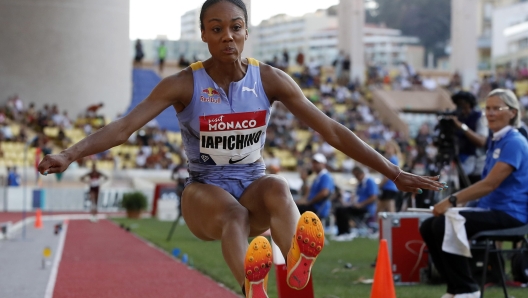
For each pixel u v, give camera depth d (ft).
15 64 125.39
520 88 158.81
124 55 131.75
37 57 126.21
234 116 16.88
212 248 45.32
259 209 16.80
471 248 26.14
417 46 327.26
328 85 152.05
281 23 337.31
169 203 81.46
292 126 126.82
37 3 126.21
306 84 148.66
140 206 82.99
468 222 24.22
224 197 16.70
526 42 280.10
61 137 110.63
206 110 16.78
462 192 24.25
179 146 119.85
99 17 128.77
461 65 166.09
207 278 31.60
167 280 30.96
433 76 171.53
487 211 24.49
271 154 106.83
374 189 55.98
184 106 16.90
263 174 17.79
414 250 30.30
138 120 16.12
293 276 15.16
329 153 114.73
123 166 109.60
